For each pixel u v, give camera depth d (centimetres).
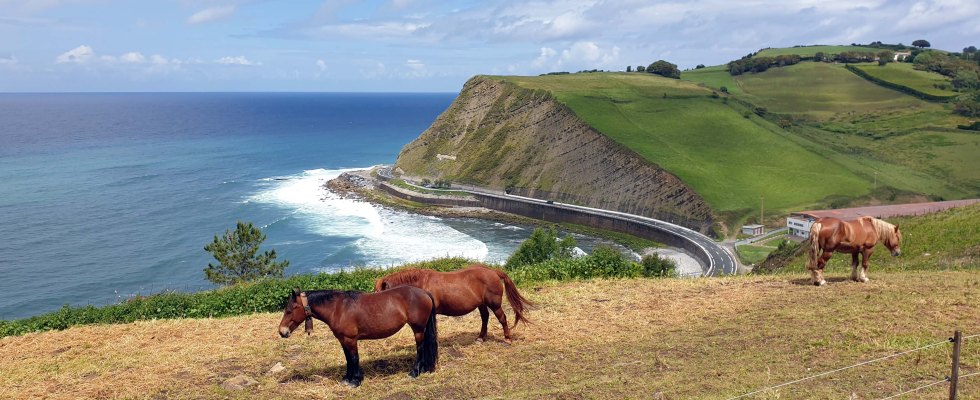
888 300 1591
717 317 1577
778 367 1199
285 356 1421
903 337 1299
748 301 1722
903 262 3098
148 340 1633
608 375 1212
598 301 1842
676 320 1577
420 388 1174
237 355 1431
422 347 1245
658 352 1333
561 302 1830
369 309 1195
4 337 1956
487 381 1205
